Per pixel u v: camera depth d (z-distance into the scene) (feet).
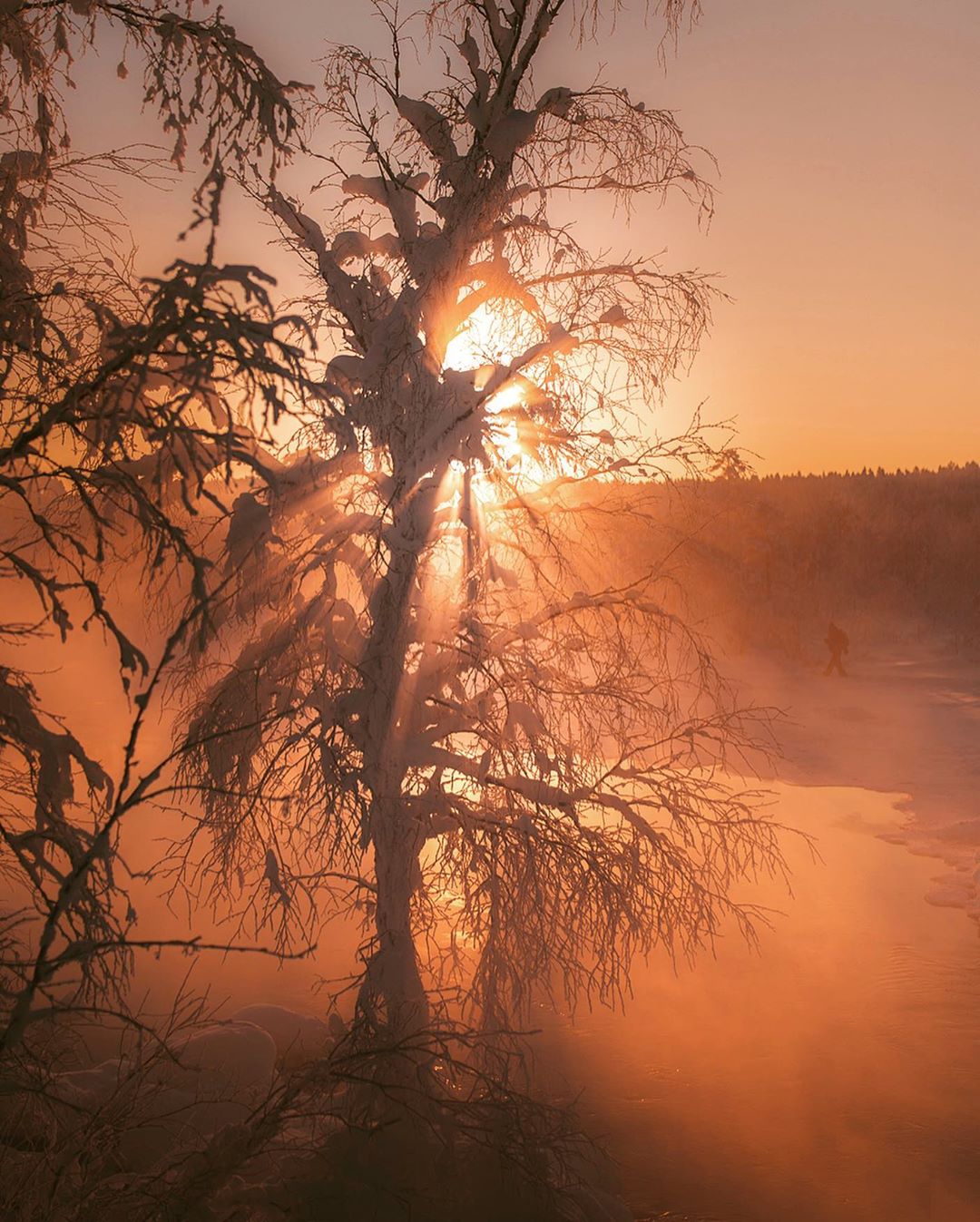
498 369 25.16
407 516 24.76
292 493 22.57
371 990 24.12
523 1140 22.57
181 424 12.30
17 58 19.02
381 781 24.45
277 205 25.29
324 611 24.59
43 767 15.81
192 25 18.70
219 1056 27.63
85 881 14.55
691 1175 25.62
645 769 26.55
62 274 19.04
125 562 17.97
